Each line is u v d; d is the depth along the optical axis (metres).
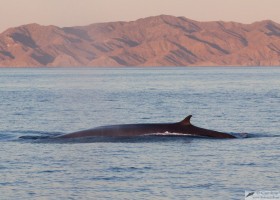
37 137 127.38
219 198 76.81
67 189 81.62
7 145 117.31
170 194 78.94
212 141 121.06
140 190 81.00
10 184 84.12
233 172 91.38
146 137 123.25
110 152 108.50
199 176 88.81
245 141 122.06
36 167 95.31
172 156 104.62
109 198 77.38
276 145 116.88
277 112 195.38
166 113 198.75
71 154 106.75
